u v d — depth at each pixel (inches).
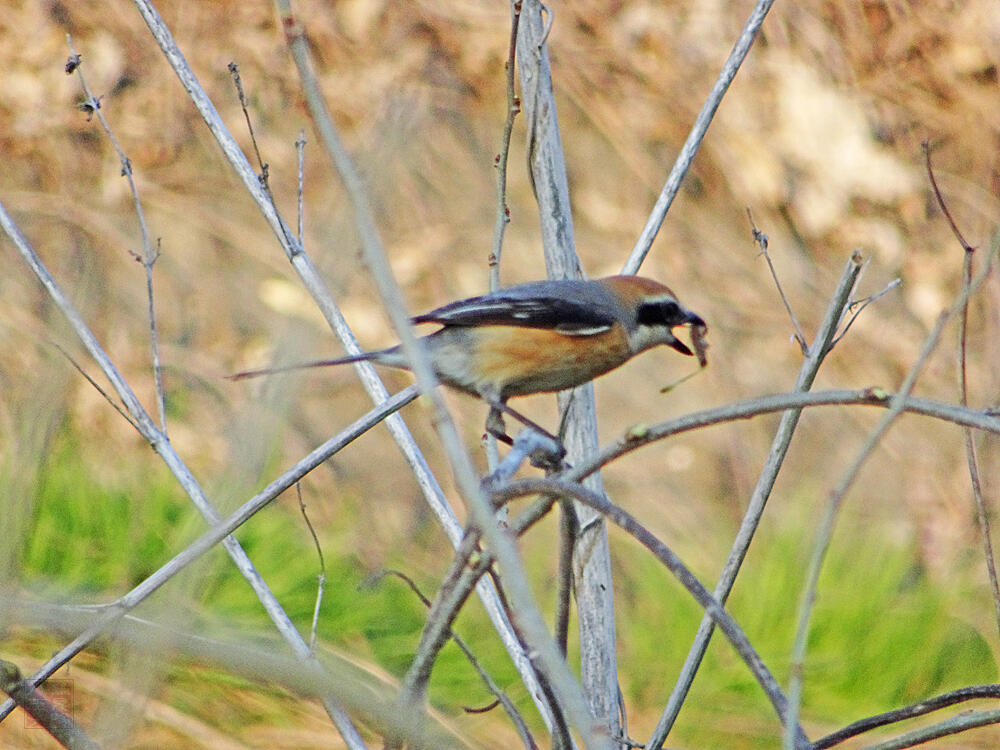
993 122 661.9
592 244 616.7
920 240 632.4
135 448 488.4
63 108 617.6
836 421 548.7
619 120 649.0
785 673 395.9
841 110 656.4
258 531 410.0
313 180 612.1
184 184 605.9
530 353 268.1
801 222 633.0
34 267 255.0
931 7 678.5
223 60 641.6
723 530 494.0
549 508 170.7
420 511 500.1
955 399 574.9
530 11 270.8
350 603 400.8
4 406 435.2
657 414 551.8
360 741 214.1
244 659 147.3
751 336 590.6
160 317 555.8
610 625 241.8
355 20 649.0
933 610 419.8
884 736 384.8
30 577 350.9
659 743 222.1
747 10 681.0
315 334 182.9
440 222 602.5
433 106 622.2
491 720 372.5
